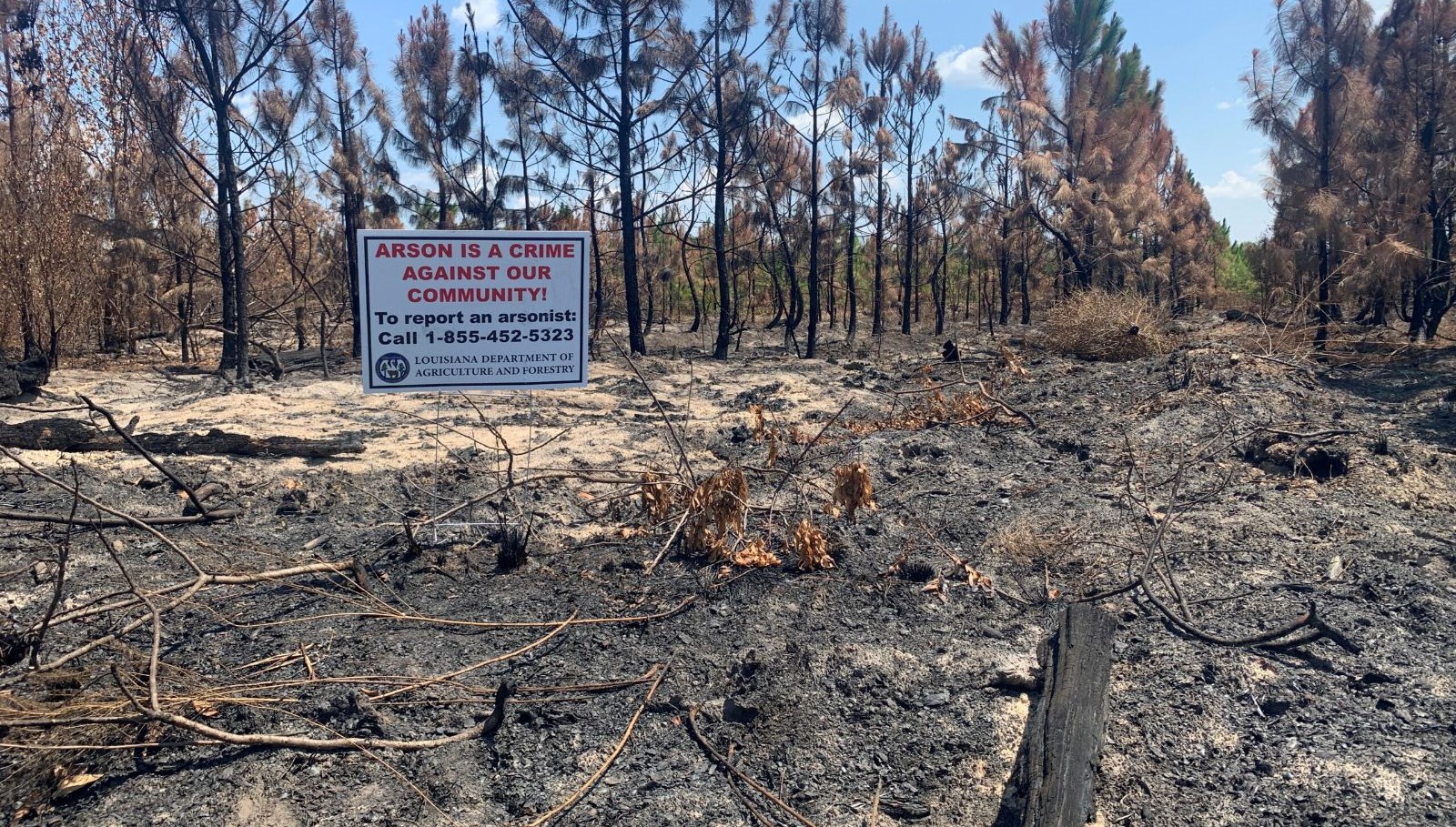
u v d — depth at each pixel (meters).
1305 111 16.56
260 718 3.76
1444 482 7.28
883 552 5.91
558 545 6.16
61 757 3.45
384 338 5.36
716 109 20.12
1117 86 26.94
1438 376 11.95
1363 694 3.95
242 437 8.69
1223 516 6.43
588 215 26.22
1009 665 4.31
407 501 7.25
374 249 5.25
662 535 6.30
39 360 11.98
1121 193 25.50
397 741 3.60
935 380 15.21
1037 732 3.50
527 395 13.47
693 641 4.62
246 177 15.77
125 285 17.58
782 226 24.56
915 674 4.25
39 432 8.38
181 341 19.03
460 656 4.43
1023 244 29.38
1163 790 3.36
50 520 4.90
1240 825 3.16
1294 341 14.52
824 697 4.05
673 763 3.58
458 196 21.12
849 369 17.75
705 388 14.84
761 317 35.84
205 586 4.64
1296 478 7.48
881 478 7.90
